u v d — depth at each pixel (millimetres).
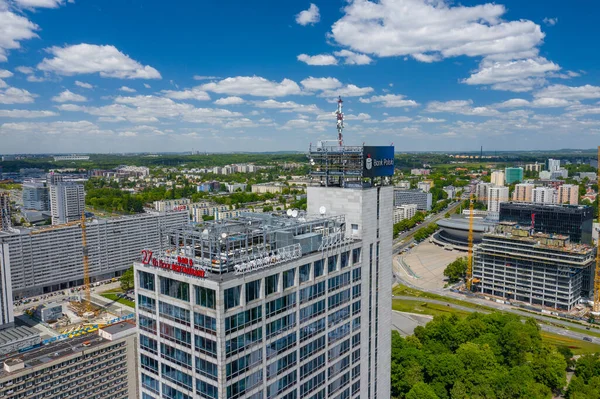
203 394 91188
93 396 197375
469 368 198000
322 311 113500
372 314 136500
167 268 95000
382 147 137500
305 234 113875
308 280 108125
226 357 87688
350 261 123062
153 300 98688
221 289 84750
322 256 111812
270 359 98562
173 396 98062
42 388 180625
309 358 110438
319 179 141125
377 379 142875
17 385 173500
